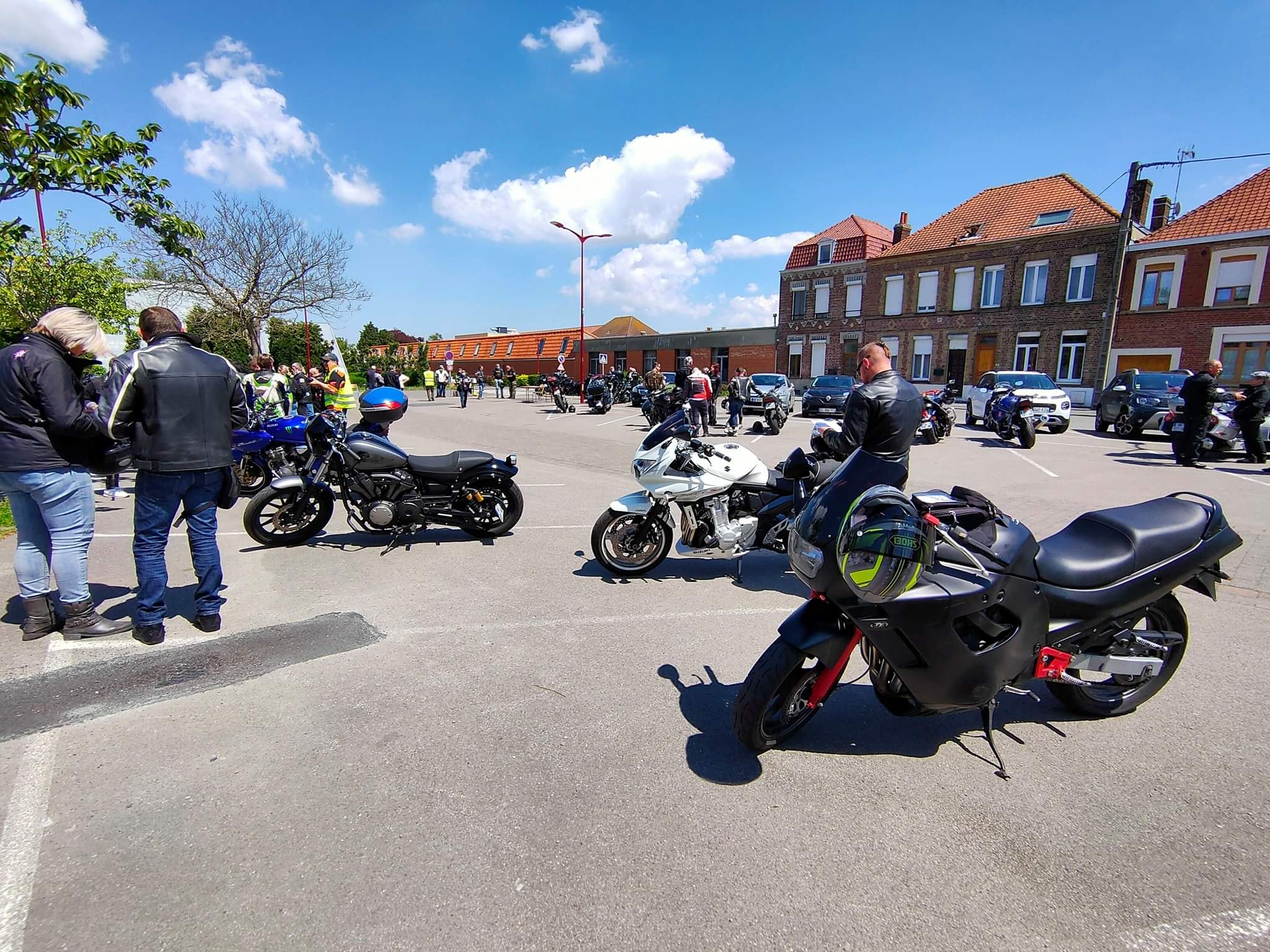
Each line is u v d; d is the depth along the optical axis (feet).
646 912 6.73
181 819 8.00
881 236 119.96
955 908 6.86
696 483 16.44
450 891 6.97
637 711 10.76
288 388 39.24
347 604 15.30
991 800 8.64
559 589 16.60
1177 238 80.74
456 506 19.84
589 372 172.55
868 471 9.38
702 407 51.80
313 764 9.18
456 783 8.81
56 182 20.79
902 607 8.38
